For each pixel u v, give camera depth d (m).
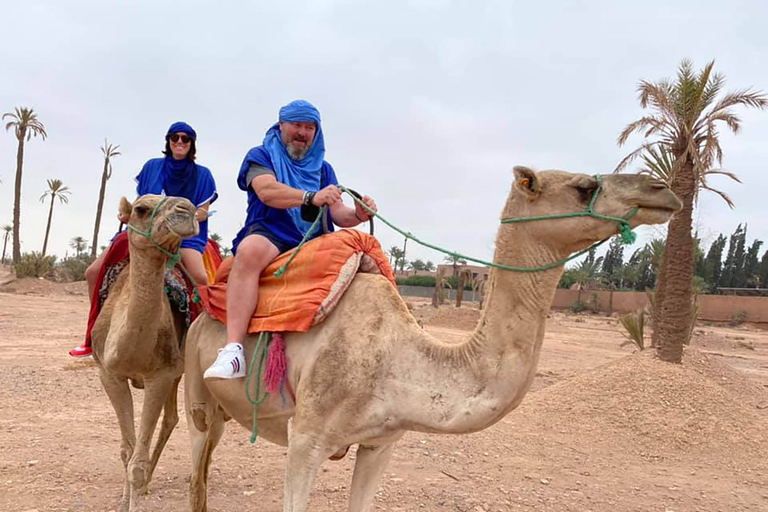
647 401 10.41
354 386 3.82
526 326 3.59
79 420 8.77
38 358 13.95
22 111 46.69
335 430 3.86
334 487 6.58
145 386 5.28
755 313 56.72
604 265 100.19
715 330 49.72
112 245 5.78
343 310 4.05
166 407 5.73
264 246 4.36
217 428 4.94
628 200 3.48
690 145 13.09
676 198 3.45
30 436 7.73
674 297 12.27
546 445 8.93
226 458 7.38
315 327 4.09
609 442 9.34
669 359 12.14
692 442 9.32
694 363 12.77
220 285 4.63
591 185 3.55
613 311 67.62
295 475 3.88
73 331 19.73
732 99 13.97
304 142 4.74
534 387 14.50
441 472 7.24
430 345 3.82
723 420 9.90
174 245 4.79
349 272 4.12
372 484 4.22
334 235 4.26
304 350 4.07
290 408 4.16
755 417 10.29
